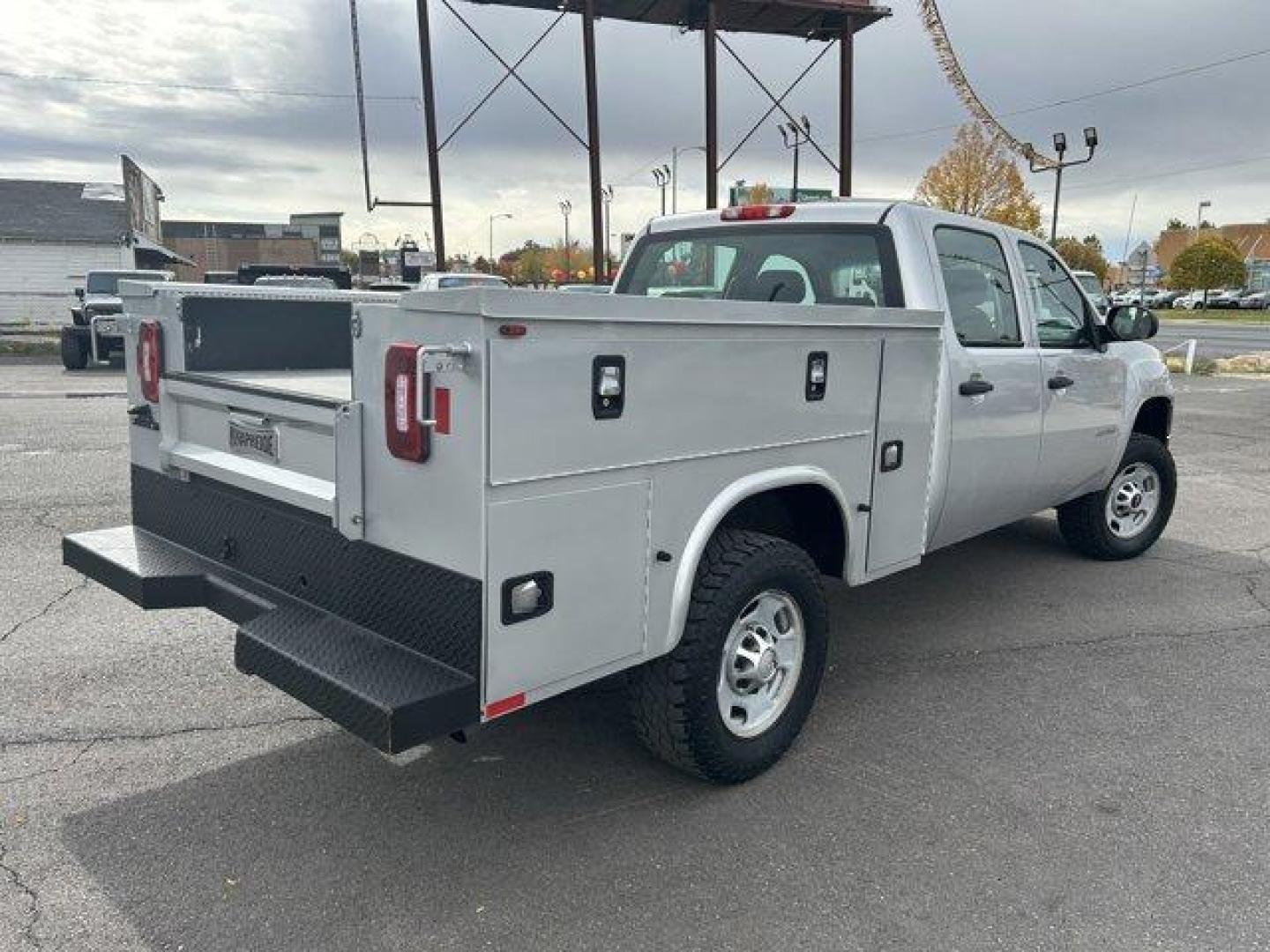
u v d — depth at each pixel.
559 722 3.90
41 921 2.64
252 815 3.18
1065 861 2.99
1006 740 3.80
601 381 2.62
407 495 2.60
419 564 2.60
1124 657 4.67
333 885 2.83
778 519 3.64
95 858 2.93
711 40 14.35
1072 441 5.25
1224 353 29.23
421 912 2.71
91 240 31.80
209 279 20.30
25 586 5.36
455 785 3.40
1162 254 116.06
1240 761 3.65
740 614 3.23
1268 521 7.56
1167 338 38.25
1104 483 5.86
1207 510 7.92
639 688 3.18
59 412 12.46
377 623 2.77
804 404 3.32
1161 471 6.29
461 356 2.37
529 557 2.54
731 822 3.19
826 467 3.47
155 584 3.30
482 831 3.12
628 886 2.84
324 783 3.39
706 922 2.69
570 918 2.70
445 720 2.46
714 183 14.75
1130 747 3.76
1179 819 3.24
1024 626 5.08
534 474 2.50
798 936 2.64
